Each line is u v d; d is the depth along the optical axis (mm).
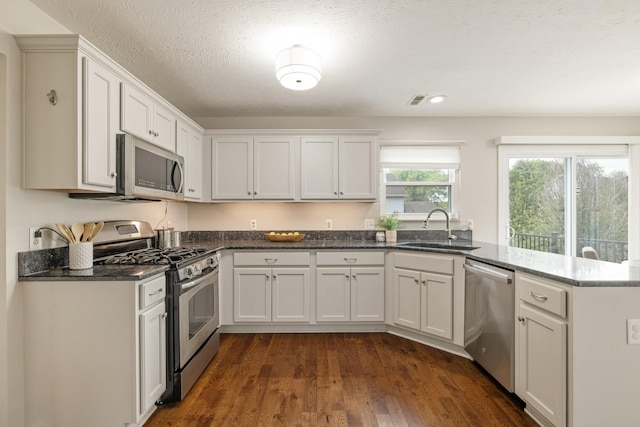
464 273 2520
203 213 3650
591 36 2055
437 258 2676
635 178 3568
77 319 1633
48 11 1773
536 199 3711
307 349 2705
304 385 2133
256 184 3348
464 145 3660
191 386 2094
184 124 2875
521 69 2518
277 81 2717
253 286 3029
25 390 1633
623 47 2188
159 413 1840
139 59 2330
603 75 2629
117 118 1901
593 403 1449
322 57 2316
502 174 3654
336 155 3352
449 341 2629
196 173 3162
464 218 3660
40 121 1619
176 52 2232
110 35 2018
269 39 2074
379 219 3588
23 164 1617
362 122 3666
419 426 1724
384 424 1741
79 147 1621
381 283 3053
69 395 1639
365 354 2607
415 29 1969
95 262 1958
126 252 2400
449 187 3729
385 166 3635
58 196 1847
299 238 3461
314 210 3668
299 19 1861
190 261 2180
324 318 3035
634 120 3641
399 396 2002
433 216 3691
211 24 1907
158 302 1852
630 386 1452
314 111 3482
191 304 2150
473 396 2004
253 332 3104
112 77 1857
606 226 3668
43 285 1628
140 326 1665
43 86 1613
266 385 2135
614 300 1448
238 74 2584
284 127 3656
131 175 1928
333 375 2264
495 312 2064
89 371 1633
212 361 2486
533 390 1712
